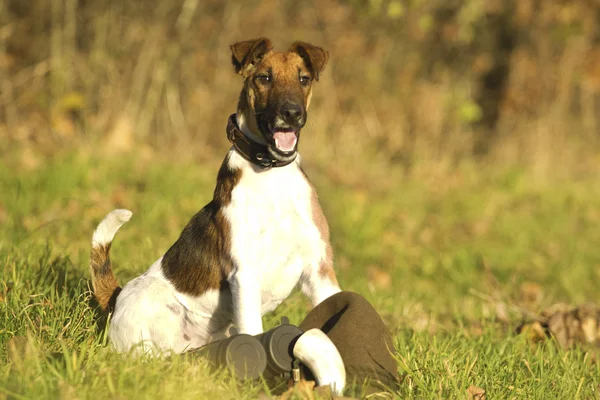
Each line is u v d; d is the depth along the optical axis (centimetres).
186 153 1859
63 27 1878
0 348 598
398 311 907
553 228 1545
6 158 1526
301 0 2089
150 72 1923
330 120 2062
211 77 1988
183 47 1956
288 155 618
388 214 1538
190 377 538
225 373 550
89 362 559
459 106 2141
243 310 608
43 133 1778
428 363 633
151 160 1634
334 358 547
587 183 2003
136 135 1897
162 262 674
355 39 2105
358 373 566
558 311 853
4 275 739
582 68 2239
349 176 1839
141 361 560
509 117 2253
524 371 676
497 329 860
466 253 1305
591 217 1655
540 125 2231
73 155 1490
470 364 650
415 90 2172
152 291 645
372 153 2058
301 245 629
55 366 549
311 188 645
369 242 1359
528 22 2248
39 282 746
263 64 649
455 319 924
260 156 627
